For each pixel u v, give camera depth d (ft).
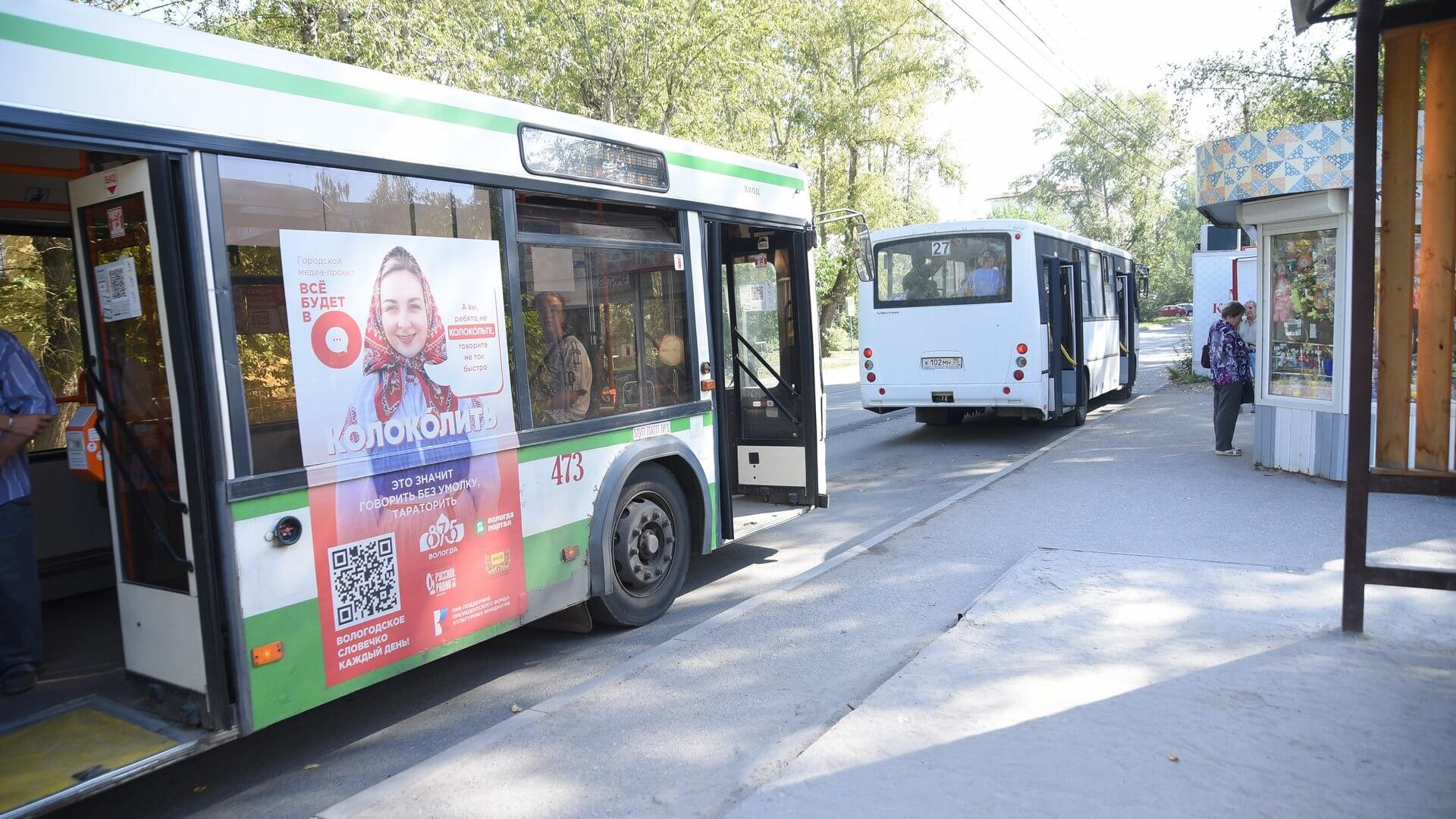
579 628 18.84
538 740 13.76
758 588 22.54
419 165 14.57
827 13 104.12
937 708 13.64
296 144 12.81
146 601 12.57
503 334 16.03
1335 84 62.69
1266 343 31.55
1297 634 15.89
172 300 11.50
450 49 51.47
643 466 19.76
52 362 18.90
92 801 13.24
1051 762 11.76
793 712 14.42
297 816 12.55
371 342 13.71
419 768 13.02
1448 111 15.42
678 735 13.75
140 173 11.55
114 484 12.73
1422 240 15.56
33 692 13.55
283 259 12.60
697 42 71.26
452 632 14.92
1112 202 211.61
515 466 16.20
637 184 19.45
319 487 12.90
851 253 112.98
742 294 26.55
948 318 43.55
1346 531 15.78
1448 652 14.84
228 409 11.86
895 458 42.34
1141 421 49.06
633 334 19.43
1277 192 28.22
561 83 70.79
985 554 23.13
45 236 18.67
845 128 107.45
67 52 10.61
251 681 12.09
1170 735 12.35
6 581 13.46
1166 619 16.97
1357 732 12.19
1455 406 20.65
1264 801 10.61
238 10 47.96
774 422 26.21
